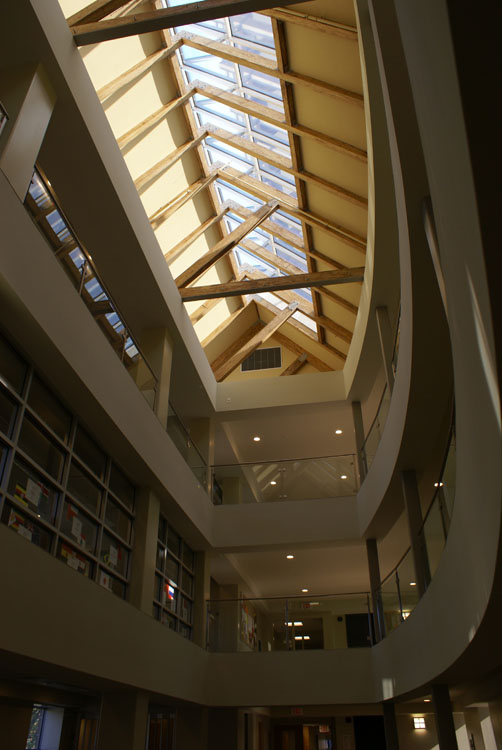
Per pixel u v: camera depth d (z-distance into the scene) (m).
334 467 12.64
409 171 4.95
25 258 5.41
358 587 16.78
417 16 2.05
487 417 2.58
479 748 11.62
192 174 12.37
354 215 11.02
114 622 6.87
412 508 8.59
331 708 13.20
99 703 8.55
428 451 8.34
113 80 9.39
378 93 6.84
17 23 6.14
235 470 13.14
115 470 8.52
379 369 12.21
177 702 9.72
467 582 4.41
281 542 11.95
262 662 10.51
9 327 5.65
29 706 7.62
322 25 8.06
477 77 1.50
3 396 5.64
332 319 14.82
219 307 15.76
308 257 13.43
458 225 2.10
